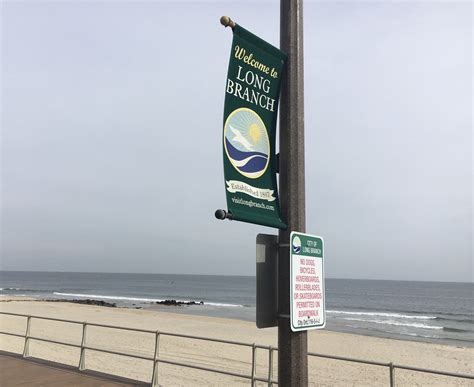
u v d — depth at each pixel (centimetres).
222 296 9312
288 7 457
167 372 1422
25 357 1025
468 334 3788
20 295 8706
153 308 5747
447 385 1497
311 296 420
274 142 440
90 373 882
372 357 2170
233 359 1716
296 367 394
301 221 422
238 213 380
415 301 9050
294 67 446
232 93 397
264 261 405
